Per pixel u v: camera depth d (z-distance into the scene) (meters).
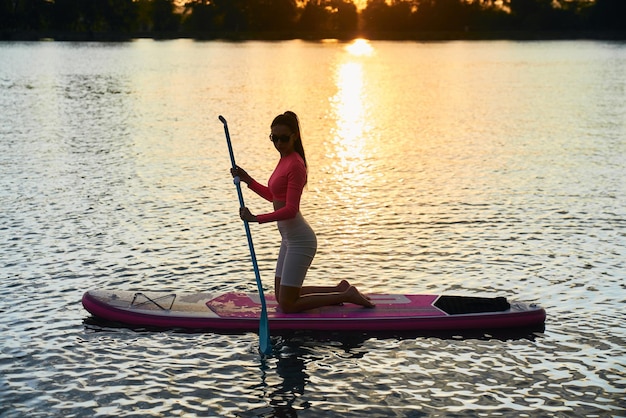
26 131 23.16
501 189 15.22
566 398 6.71
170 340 7.90
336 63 67.00
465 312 8.26
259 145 20.84
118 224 12.44
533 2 140.50
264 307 7.65
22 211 13.22
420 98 34.91
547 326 8.31
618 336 8.03
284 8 143.62
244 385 6.96
